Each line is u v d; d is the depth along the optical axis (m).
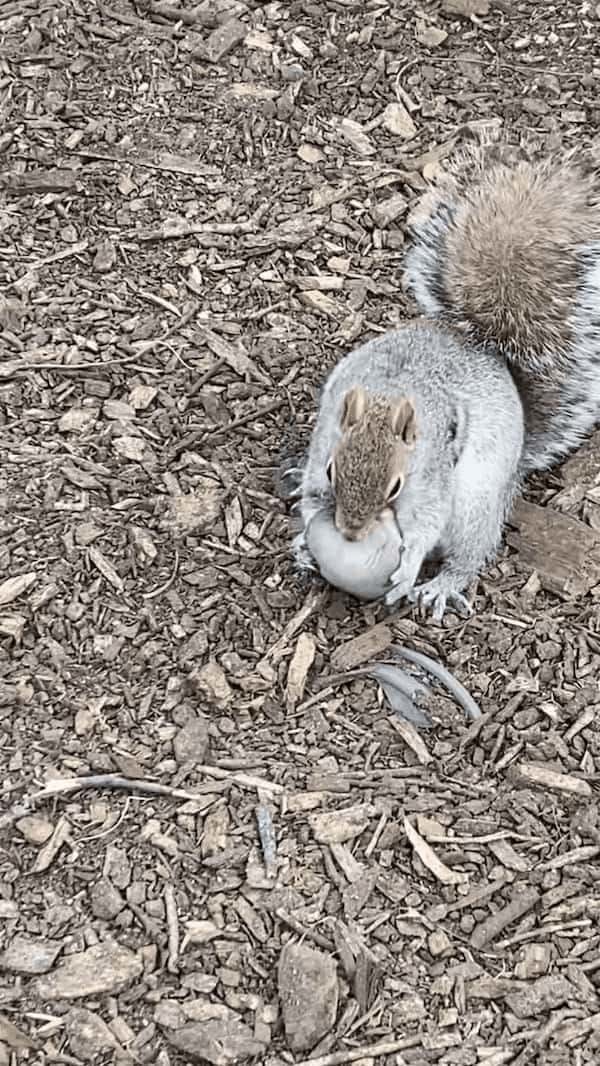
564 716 1.04
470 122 1.35
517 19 1.42
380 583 1.05
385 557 1.04
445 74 1.38
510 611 1.09
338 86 1.36
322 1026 0.93
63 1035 0.93
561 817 1.01
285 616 1.07
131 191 1.28
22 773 1.00
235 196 1.28
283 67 1.36
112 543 1.09
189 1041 0.93
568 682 1.06
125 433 1.15
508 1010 0.95
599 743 1.03
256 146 1.31
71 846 0.98
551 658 1.07
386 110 1.35
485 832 1.00
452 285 1.15
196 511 1.11
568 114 1.36
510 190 1.18
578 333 1.14
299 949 0.95
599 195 1.18
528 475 1.17
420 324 1.14
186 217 1.27
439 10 1.42
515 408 1.11
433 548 1.09
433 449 1.05
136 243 1.25
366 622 1.08
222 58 1.37
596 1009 0.95
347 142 1.33
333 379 1.10
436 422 1.05
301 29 1.39
